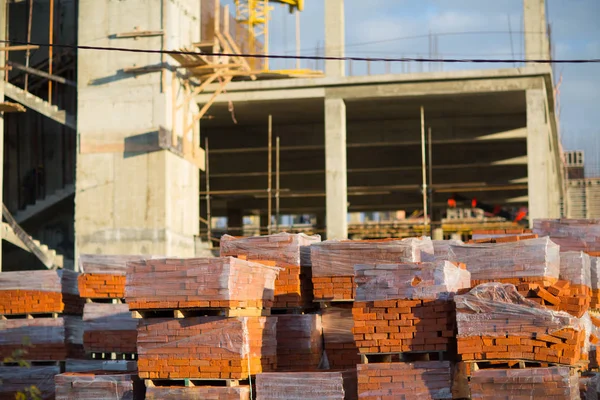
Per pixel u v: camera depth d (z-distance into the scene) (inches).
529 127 1660.9
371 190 1932.8
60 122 1727.4
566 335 663.1
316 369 797.9
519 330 673.6
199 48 1638.8
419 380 698.2
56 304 938.7
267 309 799.7
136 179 1608.0
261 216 2760.8
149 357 746.8
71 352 929.5
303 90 1748.3
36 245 1678.2
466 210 3314.5
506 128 1929.1
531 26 1708.9
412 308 705.6
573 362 661.9
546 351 666.8
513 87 1678.2
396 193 2169.0
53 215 1887.3
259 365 751.7
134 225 1598.2
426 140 1955.0
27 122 1889.8
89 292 919.7
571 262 789.9
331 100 1738.4
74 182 1804.9
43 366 914.1
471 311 685.9
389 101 1769.2
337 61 1745.8
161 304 739.4
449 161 2096.5
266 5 2066.9
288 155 2162.9
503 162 2044.8
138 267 749.9
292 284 824.3
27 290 944.3
